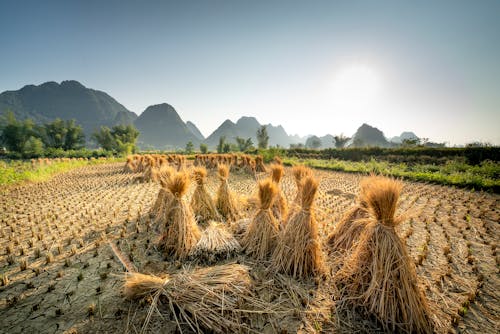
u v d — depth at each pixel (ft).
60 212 19.81
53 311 8.22
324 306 8.69
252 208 20.68
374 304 7.86
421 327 7.49
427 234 15.28
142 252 12.48
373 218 9.74
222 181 19.66
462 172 45.50
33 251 12.70
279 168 16.74
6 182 32.89
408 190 30.25
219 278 8.55
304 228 10.55
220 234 12.63
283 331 7.38
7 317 7.93
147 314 7.97
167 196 17.03
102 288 9.46
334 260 11.72
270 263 11.23
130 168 52.39
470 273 10.88
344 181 39.09
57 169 50.65
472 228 16.37
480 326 7.83
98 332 7.30
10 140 135.64
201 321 7.36
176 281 8.48
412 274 7.89
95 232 15.31
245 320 7.90
